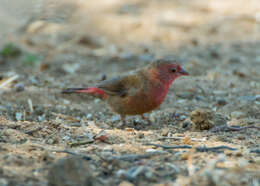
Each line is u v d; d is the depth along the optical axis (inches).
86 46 755.4
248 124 374.6
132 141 319.9
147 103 381.7
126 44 766.5
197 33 842.8
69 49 719.7
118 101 390.0
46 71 596.7
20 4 823.1
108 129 380.5
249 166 251.4
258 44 772.6
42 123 350.0
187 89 511.5
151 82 376.8
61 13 852.0
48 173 219.0
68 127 348.2
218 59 673.6
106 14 951.0
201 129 365.1
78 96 484.7
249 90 507.8
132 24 884.0
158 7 1020.5
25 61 631.2
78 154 270.4
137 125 402.3
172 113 423.5
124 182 229.6
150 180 232.1
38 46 725.9
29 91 482.9
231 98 478.3
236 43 778.8
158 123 403.9
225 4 1039.6
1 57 659.4
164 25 885.8
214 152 279.7
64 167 216.1
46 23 832.3
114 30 849.5
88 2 1033.5
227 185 220.5
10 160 247.4
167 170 245.4
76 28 839.7
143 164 254.5
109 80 398.9
